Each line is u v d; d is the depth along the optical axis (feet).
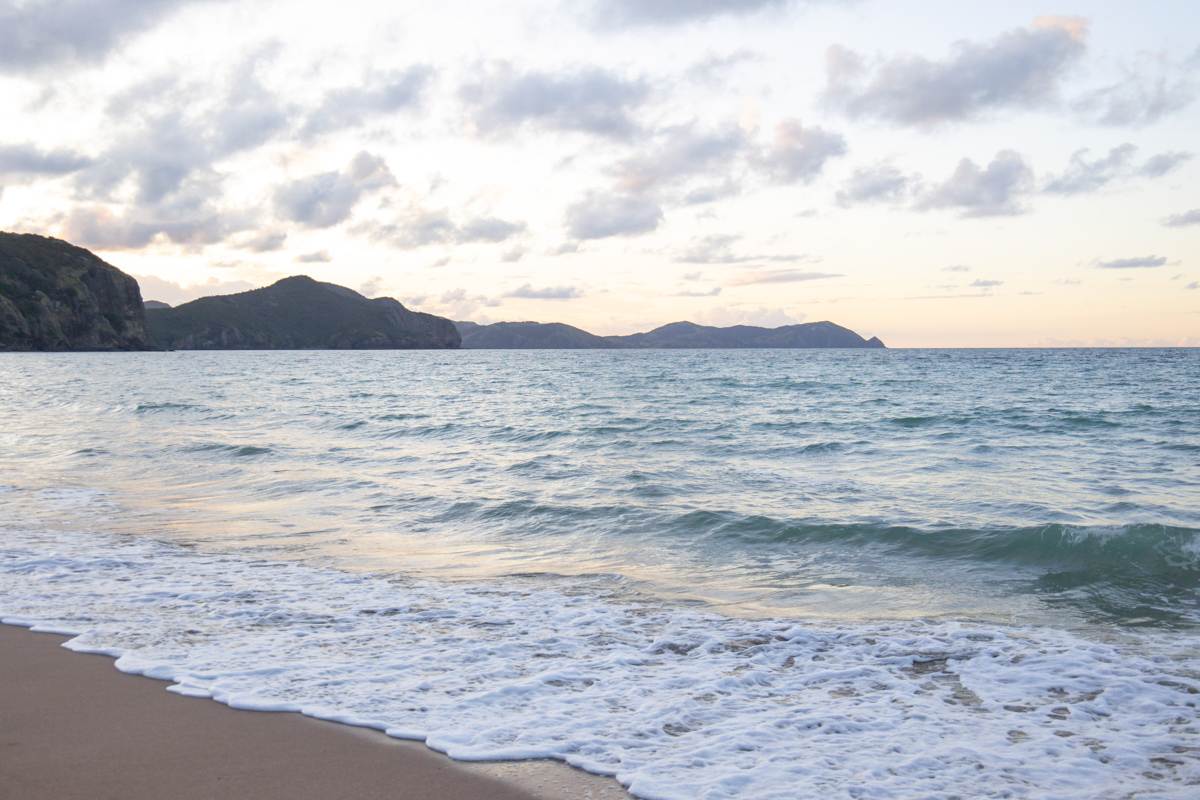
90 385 178.40
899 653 20.90
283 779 13.33
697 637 22.26
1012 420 90.43
